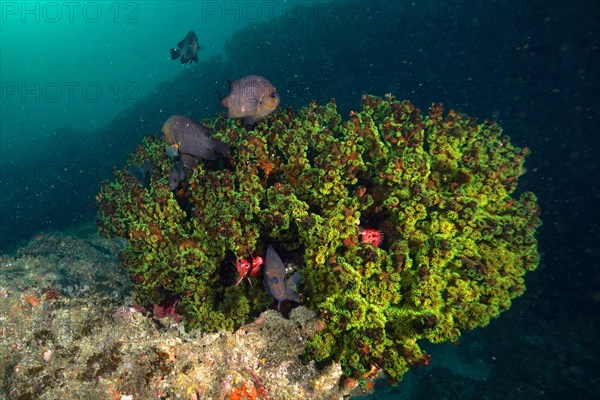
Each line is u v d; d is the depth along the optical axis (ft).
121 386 10.13
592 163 22.70
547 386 14.08
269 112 11.53
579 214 21.43
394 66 42.06
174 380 10.28
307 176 10.82
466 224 10.14
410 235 10.37
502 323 17.62
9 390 10.09
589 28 25.36
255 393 10.50
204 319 10.55
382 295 9.59
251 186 10.73
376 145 11.53
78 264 15.80
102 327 11.30
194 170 11.69
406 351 9.58
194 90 55.47
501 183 11.25
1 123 160.45
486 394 13.75
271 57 50.24
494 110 31.32
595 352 15.55
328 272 9.80
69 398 9.95
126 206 12.79
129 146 51.19
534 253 10.87
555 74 27.40
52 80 184.55
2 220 45.80
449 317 9.67
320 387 10.85
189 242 10.58
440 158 11.37
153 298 11.23
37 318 11.42
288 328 10.75
